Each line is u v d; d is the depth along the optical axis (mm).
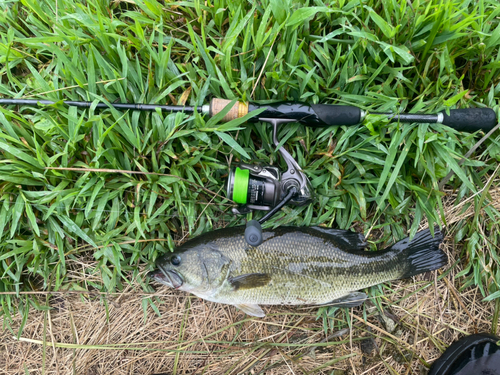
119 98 456
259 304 496
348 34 445
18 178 433
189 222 463
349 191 476
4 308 479
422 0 448
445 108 444
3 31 476
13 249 456
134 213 454
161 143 449
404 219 505
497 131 472
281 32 450
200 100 442
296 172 436
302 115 425
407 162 481
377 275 462
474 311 515
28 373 493
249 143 477
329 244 454
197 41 439
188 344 507
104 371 505
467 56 471
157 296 506
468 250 496
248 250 444
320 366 503
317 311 505
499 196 497
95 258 482
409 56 423
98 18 422
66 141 447
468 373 483
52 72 465
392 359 512
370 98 449
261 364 514
